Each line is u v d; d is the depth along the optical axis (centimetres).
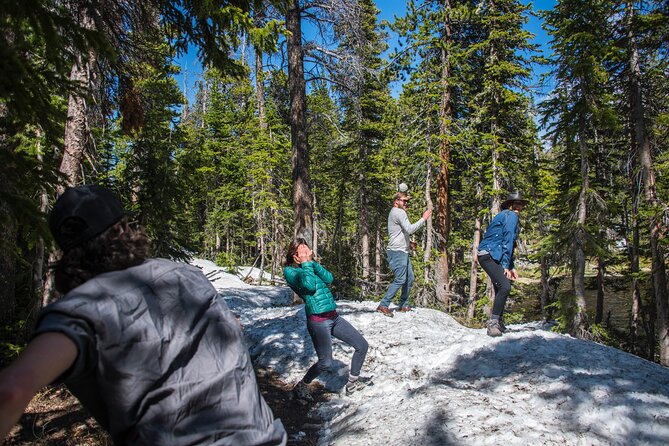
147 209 859
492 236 609
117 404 113
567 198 1498
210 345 127
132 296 118
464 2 1716
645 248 2052
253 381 134
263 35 520
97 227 127
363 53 1250
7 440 411
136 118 570
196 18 467
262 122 2608
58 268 127
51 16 277
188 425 117
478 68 1825
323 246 3434
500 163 1739
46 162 308
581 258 1384
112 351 109
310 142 2339
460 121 1641
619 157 1850
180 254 935
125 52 570
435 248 1612
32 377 92
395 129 1814
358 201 2648
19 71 246
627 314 2692
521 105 1730
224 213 3512
